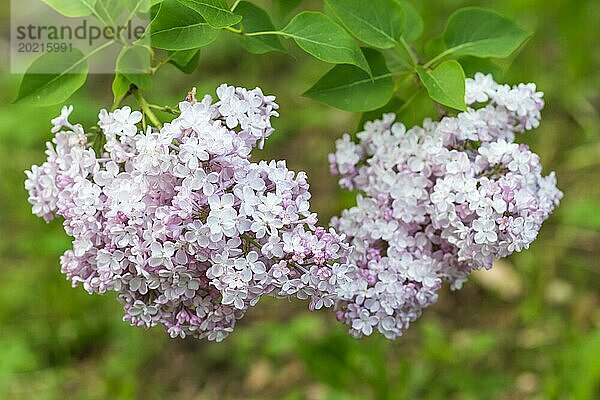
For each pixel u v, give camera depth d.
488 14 1.03
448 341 1.42
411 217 0.97
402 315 0.97
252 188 0.90
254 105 0.91
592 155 1.65
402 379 1.30
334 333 1.31
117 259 0.91
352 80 0.99
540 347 1.39
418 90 1.03
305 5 1.91
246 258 0.89
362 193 1.08
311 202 1.63
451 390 1.35
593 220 1.47
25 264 1.54
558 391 1.30
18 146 1.71
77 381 1.41
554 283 1.46
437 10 1.74
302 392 1.40
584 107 1.70
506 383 1.35
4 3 2.22
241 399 1.41
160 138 0.89
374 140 1.00
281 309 1.48
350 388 1.37
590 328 1.41
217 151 0.89
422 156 0.97
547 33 1.81
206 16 0.91
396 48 1.02
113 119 0.91
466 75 1.03
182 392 1.41
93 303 1.44
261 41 0.99
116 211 0.90
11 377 1.41
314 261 0.89
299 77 1.85
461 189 0.94
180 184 0.90
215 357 1.44
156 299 0.93
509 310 1.45
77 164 0.92
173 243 0.89
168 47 0.92
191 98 0.91
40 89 0.96
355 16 0.99
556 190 0.98
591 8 1.75
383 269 0.96
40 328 1.44
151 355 1.44
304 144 1.76
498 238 0.94
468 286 1.48
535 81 1.69
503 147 0.95
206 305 0.92
